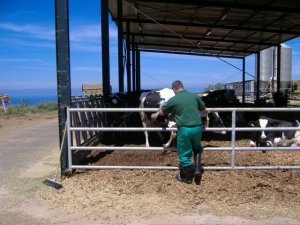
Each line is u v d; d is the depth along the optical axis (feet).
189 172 20.76
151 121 28.50
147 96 29.37
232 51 91.56
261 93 109.70
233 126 22.26
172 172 22.44
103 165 24.17
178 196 19.16
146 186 20.47
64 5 22.50
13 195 20.17
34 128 52.13
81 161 25.59
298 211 17.48
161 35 74.08
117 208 17.97
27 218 17.08
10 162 28.32
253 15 51.03
